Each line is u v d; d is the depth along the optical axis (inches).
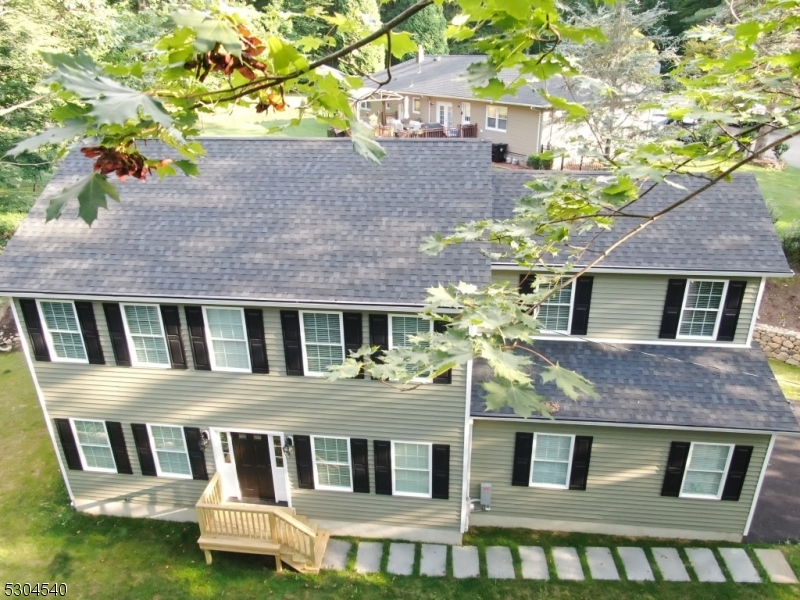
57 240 449.4
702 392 430.0
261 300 401.7
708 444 429.4
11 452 569.0
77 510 507.8
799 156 1167.0
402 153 483.5
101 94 68.2
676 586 419.2
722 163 204.7
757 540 455.2
